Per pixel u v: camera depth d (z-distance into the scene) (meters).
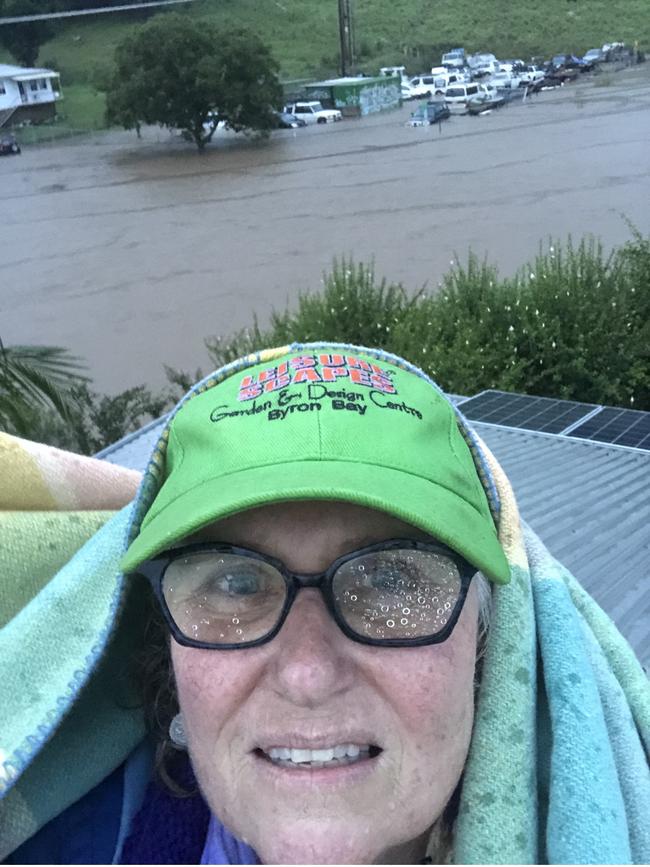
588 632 0.42
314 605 0.33
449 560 0.33
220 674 0.33
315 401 0.34
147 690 0.42
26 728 0.37
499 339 2.35
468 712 0.34
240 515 0.33
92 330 4.78
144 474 0.37
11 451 0.46
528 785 0.35
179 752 0.43
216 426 0.34
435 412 0.35
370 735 0.33
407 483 0.32
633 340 2.32
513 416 1.35
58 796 0.41
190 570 0.34
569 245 2.66
